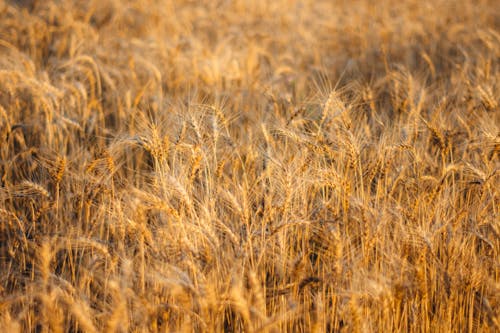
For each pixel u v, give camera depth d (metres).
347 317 3.02
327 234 3.22
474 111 4.77
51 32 8.53
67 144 5.30
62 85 5.55
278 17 11.00
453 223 3.45
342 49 8.77
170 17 9.89
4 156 4.83
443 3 11.75
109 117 6.08
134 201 3.22
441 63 8.22
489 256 3.38
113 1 10.43
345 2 12.58
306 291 3.27
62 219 4.01
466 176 4.09
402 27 9.46
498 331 3.01
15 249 3.71
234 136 5.09
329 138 3.89
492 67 7.01
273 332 3.04
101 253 3.34
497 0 12.24
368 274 3.18
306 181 3.59
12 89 5.30
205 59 6.63
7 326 2.85
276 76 6.35
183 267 3.14
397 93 5.31
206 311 2.72
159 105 5.43
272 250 3.43
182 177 3.46
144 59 6.80
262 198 3.59
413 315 3.16
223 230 3.29
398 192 4.12
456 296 3.25
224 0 11.67
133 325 3.17
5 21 8.20
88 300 3.12
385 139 3.87
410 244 3.29
